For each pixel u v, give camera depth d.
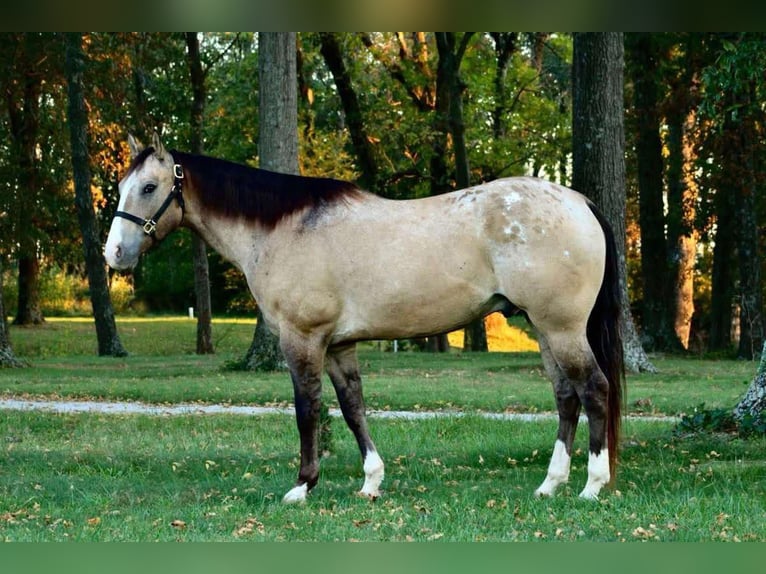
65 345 33.19
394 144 33.16
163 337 37.09
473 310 7.33
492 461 9.54
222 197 7.75
